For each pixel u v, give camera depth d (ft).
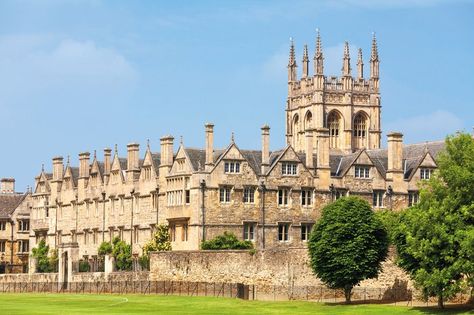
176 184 539.29
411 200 554.87
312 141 549.54
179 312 378.12
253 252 456.86
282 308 394.11
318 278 432.25
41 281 579.48
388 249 425.28
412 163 564.71
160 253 499.10
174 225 541.75
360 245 412.77
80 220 644.69
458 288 365.40
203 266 476.95
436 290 367.86
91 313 371.35
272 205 534.78
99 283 523.70
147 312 377.91
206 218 523.70
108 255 552.82
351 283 415.44
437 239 365.81
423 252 368.68
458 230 362.12
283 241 535.19
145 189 576.20
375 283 429.38
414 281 400.67
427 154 558.15
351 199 422.82
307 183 540.93
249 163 534.37
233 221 527.81
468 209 367.45
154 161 576.20
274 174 536.42
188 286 479.00
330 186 543.80
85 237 637.71
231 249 490.90
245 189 531.50
